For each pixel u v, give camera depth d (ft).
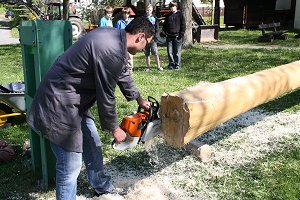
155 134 9.45
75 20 58.85
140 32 8.06
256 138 14.78
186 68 31.04
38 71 9.84
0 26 89.35
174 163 12.66
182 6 42.39
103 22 28.78
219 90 10.29
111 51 7.50
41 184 10.99
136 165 12.60
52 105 7.89
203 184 11.19
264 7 65.92
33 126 8.16
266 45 43.86
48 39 9.79
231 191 10.73
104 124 8.17
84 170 12.17
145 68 32.04
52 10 62.49
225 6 67.67
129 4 52.60
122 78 9.14
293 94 21.13
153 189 10.71
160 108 9.36
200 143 13.10
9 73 31.55
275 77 13.25
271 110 18.51
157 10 53.11
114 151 13.74
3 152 12.64
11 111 17.11
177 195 10.54
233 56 35.45
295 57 32.71
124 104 19.90
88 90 8.09
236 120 17.06
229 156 13.12
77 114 8.10
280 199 10.18
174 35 30.22
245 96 11.21
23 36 10.52
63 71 7.81
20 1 61.26
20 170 12.09
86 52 7.59
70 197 8.71
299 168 12.00
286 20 67.87
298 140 14.43
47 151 10.56
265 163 12.43
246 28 66.59
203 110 9.17
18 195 10.56
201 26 48.60
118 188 10.75
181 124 9.01
